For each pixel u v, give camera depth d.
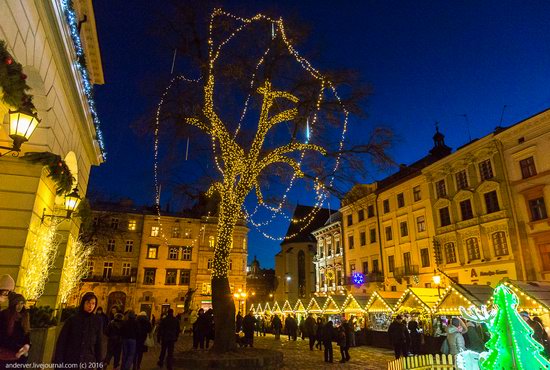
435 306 18.84
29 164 8.73
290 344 24.06
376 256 39.78
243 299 53.25
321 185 15.23
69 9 8.77
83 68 10.96
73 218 12.72
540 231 24.80
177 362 11.48
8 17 5.99
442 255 32.00
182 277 50.84
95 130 14.72
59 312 11.62
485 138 28.80
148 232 51.03
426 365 8.48
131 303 47.78
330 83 14.95
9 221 8.34
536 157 25.59
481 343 9.95
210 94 14.19
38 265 9.30
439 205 32.88
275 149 15.15
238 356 11.59
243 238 55.59
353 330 21.86
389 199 39.12
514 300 5.99
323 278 50.19
